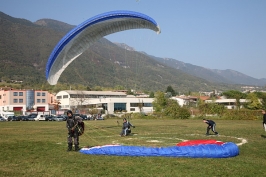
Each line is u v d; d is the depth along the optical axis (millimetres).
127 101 86438
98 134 21875
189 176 8461
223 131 23438
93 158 11203
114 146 12109
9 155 12086
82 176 8492
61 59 15820
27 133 22734
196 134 21344
